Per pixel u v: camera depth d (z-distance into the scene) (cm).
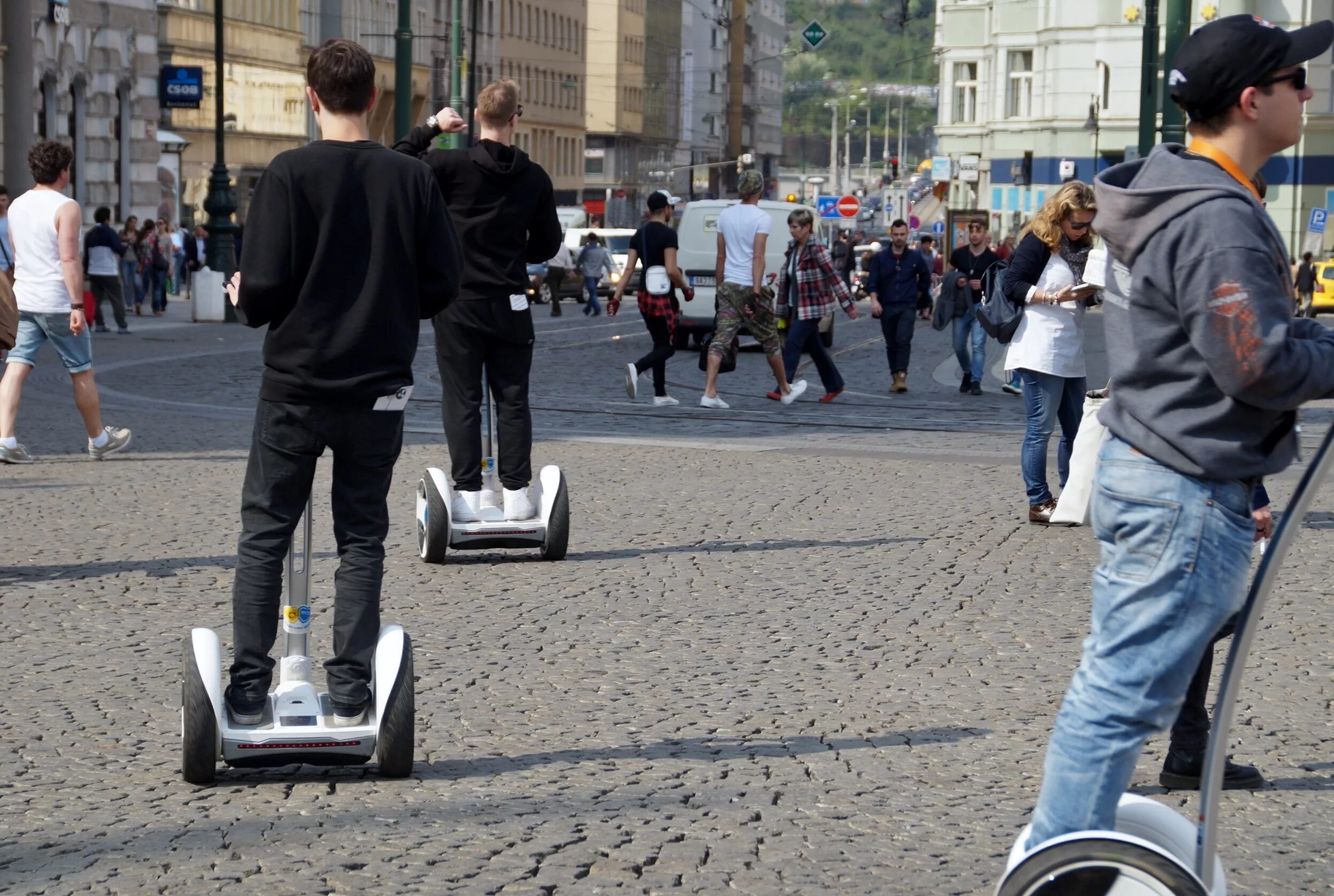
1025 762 557
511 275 895
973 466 1316
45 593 818
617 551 948
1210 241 342
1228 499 357
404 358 522
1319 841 483
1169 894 341
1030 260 1027
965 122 6944
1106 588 367
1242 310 338
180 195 5094
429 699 632
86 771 541
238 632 526
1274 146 367
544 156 10375
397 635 537
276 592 528
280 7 6206
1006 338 1041
